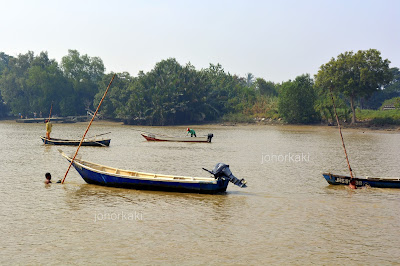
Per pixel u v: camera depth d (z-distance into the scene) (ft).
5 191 68.49
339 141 173.27
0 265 38.88
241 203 62.54
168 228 50.16
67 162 102.94
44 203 60.90
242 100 349.61
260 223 52.65
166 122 308.60
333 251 43.42
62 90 363.56
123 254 41.83
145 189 69.56
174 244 44.80
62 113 358.84
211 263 39.96
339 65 257.96
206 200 63.87
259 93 387.96
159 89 304.09
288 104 285.84
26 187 71.67
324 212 58.03
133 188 70.03
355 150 137.90
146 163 104.47
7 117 381.81
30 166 95.86
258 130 249.34
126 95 327.26
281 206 61.05
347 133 222.28
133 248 43.50
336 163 106.93
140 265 39.24
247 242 45.73
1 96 385.09
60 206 59.41
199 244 44.93
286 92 287.89
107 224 51.34
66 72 377.30
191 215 55.77
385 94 410.72
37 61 372.99
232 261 40.50
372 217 55.77
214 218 54.60
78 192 67.97
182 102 304.50
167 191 68.90
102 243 44.80
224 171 68.13
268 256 41.86
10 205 59.62
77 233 47.91
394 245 45.34
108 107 334.85
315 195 68.39
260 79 399.24
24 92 369.50
